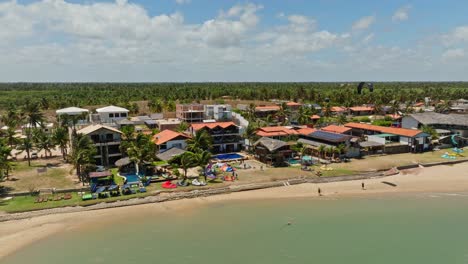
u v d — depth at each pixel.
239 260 42.56
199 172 74.69
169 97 194.25
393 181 71.69
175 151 80.69
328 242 47.25
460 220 53.97
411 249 45.72
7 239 46.94
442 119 115.44
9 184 66.56
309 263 42.19
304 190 66.56
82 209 56.34
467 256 44.16
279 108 159.12
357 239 48.19
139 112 166.38
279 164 82.06
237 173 74.75
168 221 53.03
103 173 65.88
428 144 98.38
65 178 70.81
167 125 121.06
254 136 96.44
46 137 90.25
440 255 44.41
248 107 165.50
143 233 49.06
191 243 46.44
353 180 72.19
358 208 58.38
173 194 62.03
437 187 68.31
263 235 48.91
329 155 88.75
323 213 56.34
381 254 44.47
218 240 47.34
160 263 41.53
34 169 78.44
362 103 197.25
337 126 107.81
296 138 103.56
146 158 70.69
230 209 57.72
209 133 94.81
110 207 57.66
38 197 59.28
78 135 75.25
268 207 58.62
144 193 61.75
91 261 41.69
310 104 187.88
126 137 89.00
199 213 56.12
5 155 71.94
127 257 42.72
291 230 50.50
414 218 54.69
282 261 42.50
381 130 104.69
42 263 41.25
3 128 120.50
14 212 53.59
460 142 103.75
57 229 50.03
